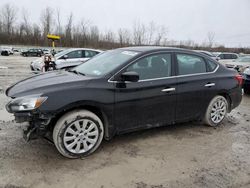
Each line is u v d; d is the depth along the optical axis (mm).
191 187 3068
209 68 4930
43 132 3498
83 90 3570
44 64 10914
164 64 4344
